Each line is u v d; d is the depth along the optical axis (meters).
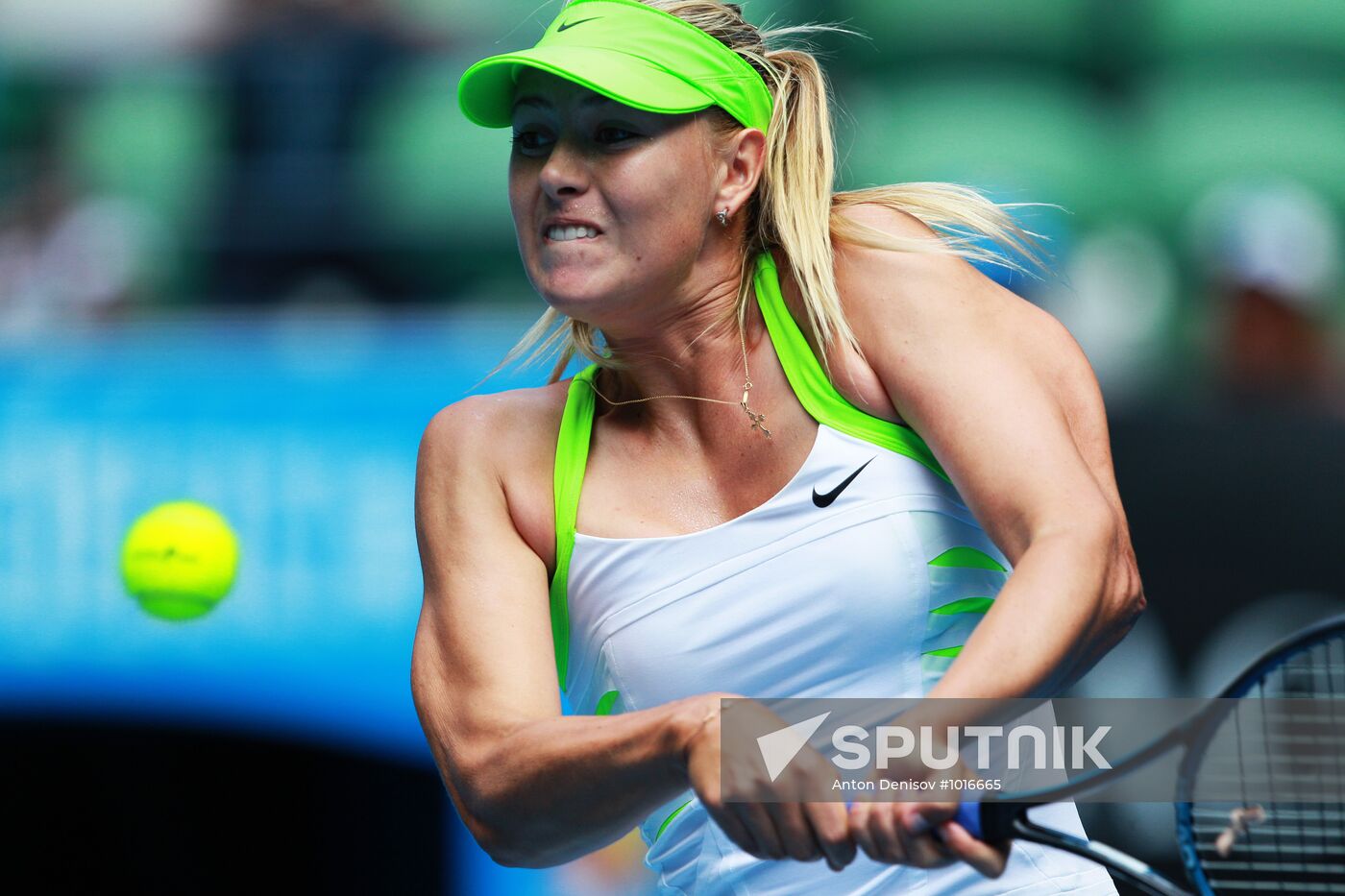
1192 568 15.59
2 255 19.89
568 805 6.59
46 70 21.11
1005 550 6.70
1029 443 6.62
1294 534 15.52
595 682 7.48
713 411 7.26
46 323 18.73
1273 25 24.67
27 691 15.87
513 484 7.39
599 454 7.42
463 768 6.97
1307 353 18.97
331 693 15.84
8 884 12.37
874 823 6.07
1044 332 7.13
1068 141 23.16
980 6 24.38
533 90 6.85
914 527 7.09
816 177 7.20
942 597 7.17
